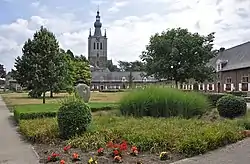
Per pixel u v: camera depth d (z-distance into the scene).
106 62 125.69
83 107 9.15
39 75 23.62
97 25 125.06
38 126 10.65
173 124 9.96
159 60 31.14
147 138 7.59
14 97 44.75
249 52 44.34
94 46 124.31
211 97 17.86
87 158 6.64
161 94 13.44
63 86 24.70
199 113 13.91
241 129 9.39
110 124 10.45
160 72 31.16
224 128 8.75
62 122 8.92
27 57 23.77
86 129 9.05
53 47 24.17
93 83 101.06
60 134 9.16
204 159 6.45
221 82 50.09
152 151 7.10
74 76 50.62
